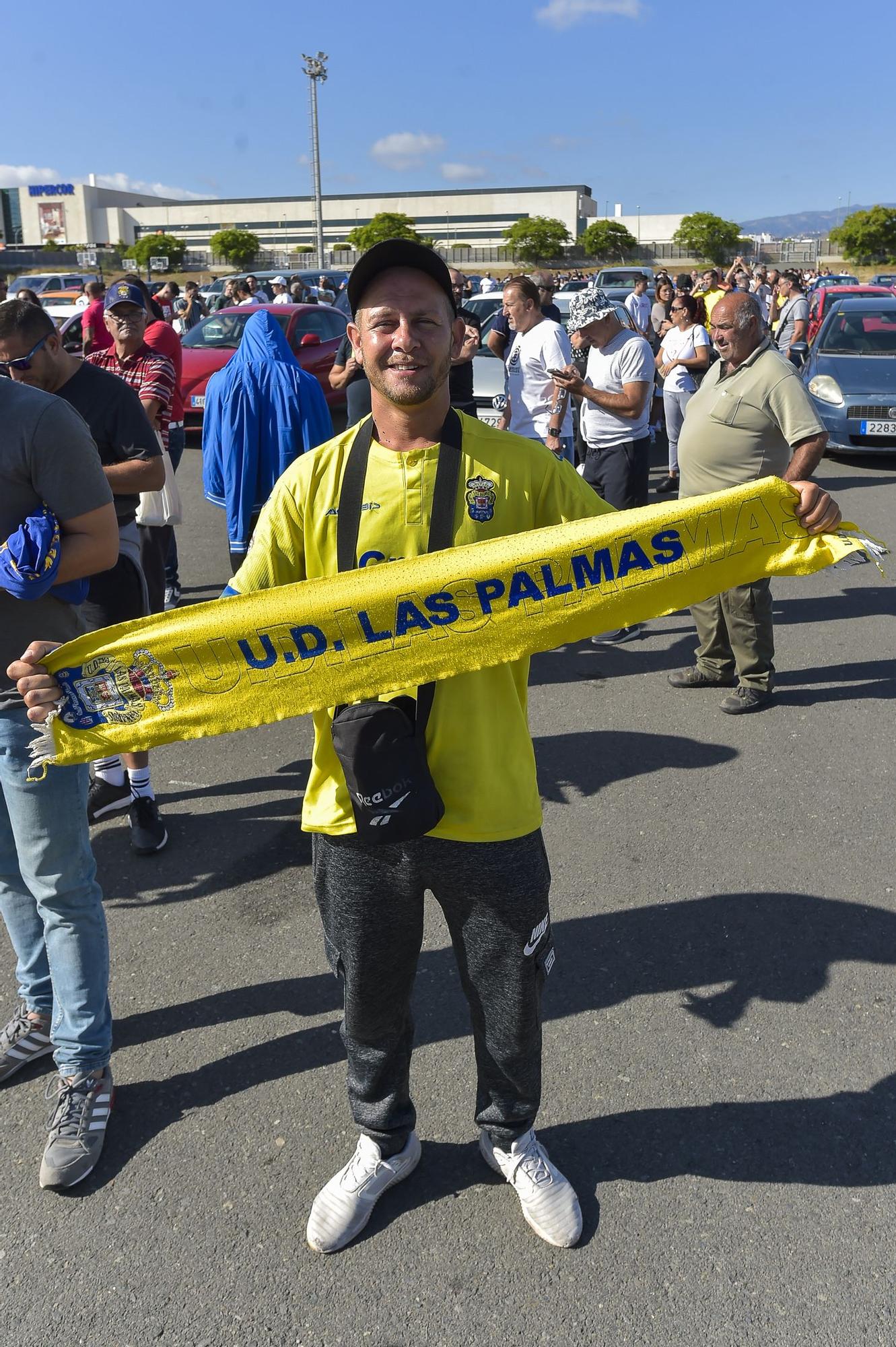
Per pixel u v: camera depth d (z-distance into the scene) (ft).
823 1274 6.73
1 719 7.36
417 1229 7.15
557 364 18.79
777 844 12.00
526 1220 7.14
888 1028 9.01
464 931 6.45
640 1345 6.30
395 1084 7.15
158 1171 7.72
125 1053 8.97
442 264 5.63
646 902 10.90
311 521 6.19
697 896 10.99
